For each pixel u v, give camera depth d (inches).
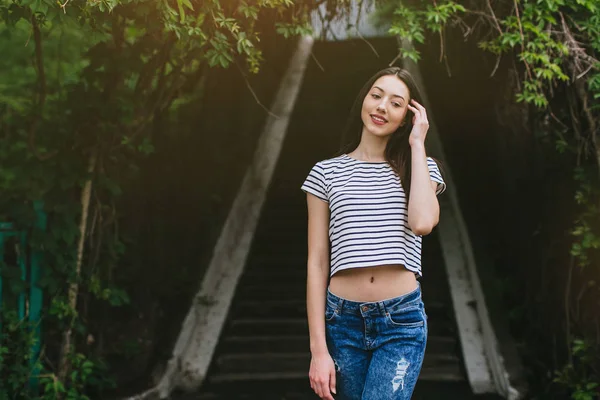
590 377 197.0
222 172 343.3
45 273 183.6
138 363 230.5
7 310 174.9
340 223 97.0
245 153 361.1
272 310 276.8
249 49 173.2
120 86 195.9
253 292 287.0
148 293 248.1
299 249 321.1
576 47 180.1
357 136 105.2
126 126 199.6
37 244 179.6
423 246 309.4
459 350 250.1
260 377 238.8
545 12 179.3
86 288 197.9
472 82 284.4
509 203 290.4
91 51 189.9
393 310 96.0
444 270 292.5
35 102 189.8
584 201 189.2
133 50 189.0
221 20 160.7
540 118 221.1
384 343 96.4
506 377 223.8
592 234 187.8
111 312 232.7
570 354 202.8
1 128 187.6
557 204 221.9
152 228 256.7
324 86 439.5
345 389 99.5
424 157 97.8
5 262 178.1
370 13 206.4
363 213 96.4
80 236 190.5
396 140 102.4
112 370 222.4
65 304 185.2
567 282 204.2
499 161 310.5
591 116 183.0
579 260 197.2
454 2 194.2
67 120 189.8
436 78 394.0
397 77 100.7
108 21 167.2
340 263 96.0
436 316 273.3
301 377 240.4
